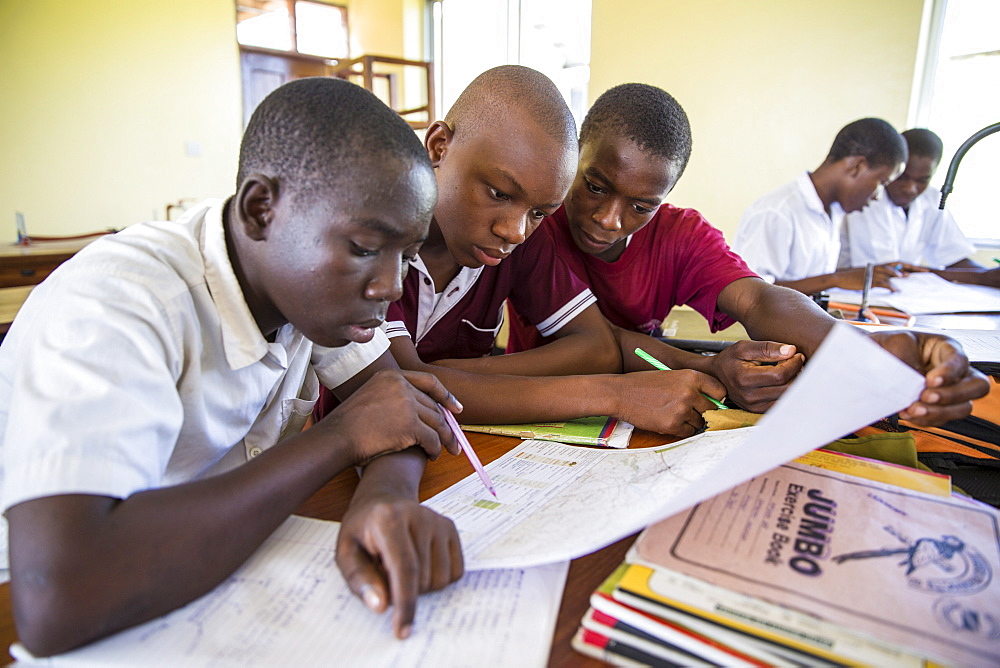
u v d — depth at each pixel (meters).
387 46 6.11
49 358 0.46
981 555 0.45
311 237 0.53
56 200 5.03
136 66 5.17
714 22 3.43
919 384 0.48
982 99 2.95
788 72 3.24
